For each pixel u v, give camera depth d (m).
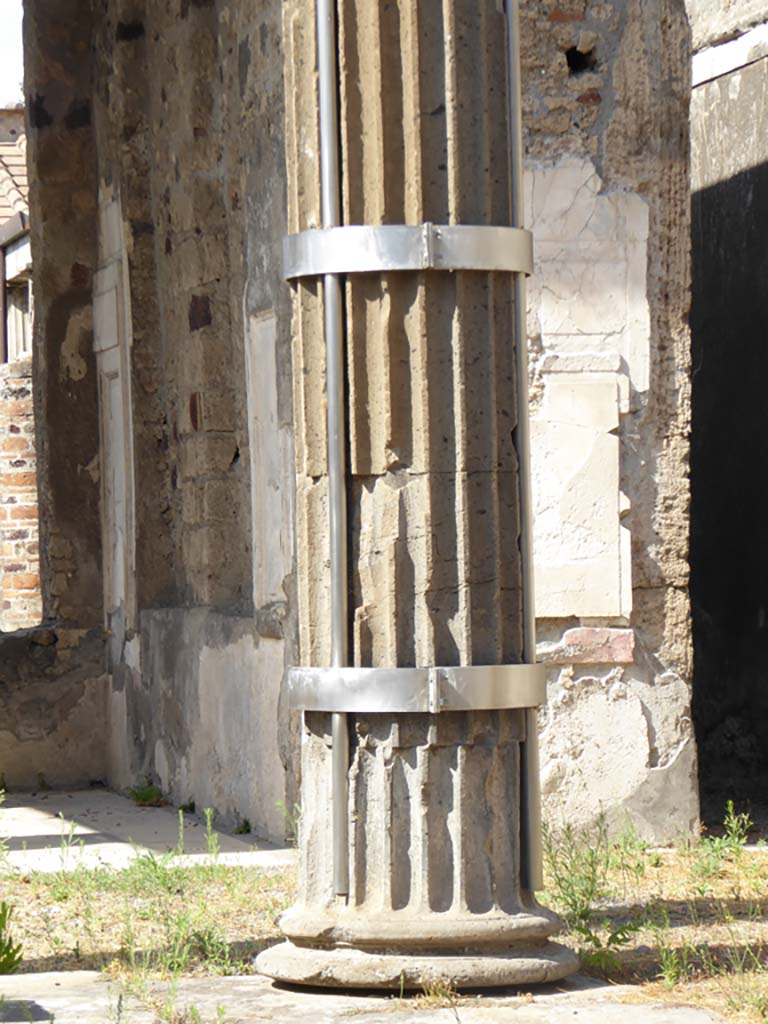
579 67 9.24
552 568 9.02
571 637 9.06
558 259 9.10
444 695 5.63
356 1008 5.43
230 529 10.73
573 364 9.09
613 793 9.07
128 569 11.80
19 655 12.29
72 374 12.47
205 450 10.68
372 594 5.76
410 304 5.75
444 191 5.77
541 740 9.02
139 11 11.54
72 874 8.33
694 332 12.16
